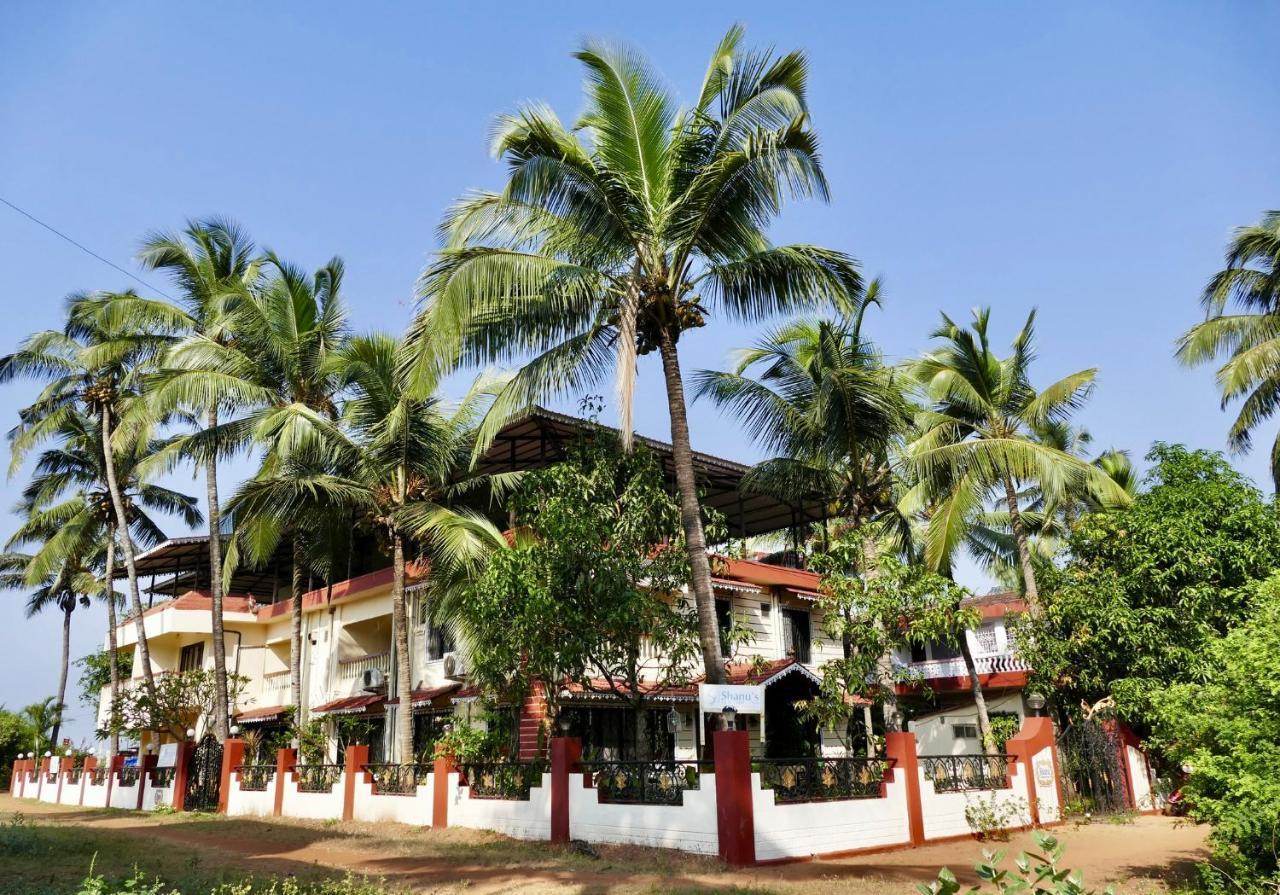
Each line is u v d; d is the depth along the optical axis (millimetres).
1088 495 25047
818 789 13656
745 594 23766
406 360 14023
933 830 15094
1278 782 8305
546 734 17312
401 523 20141
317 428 20312
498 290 13523
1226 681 9789
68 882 10898
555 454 22891
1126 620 19078
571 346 14953
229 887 9891
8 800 36156
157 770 27094
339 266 25250
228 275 25734
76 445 33781
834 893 10211
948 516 21078
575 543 15883
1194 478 20766
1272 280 21203
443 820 17047
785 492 20625
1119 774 19688
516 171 13422
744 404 19000
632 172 14258
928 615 16875
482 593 16359
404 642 20125
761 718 20828
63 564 39938
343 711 24609
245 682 29531
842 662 17219
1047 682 20266
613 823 13953
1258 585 10695
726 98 14086
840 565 17641
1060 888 4309
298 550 26094
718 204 14219
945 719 28484
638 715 16594
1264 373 20750
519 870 12281
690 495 13906
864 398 17422
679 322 14477
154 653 34688
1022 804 17453
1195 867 12109
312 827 18578
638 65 14133
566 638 15812
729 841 12297
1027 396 23484
